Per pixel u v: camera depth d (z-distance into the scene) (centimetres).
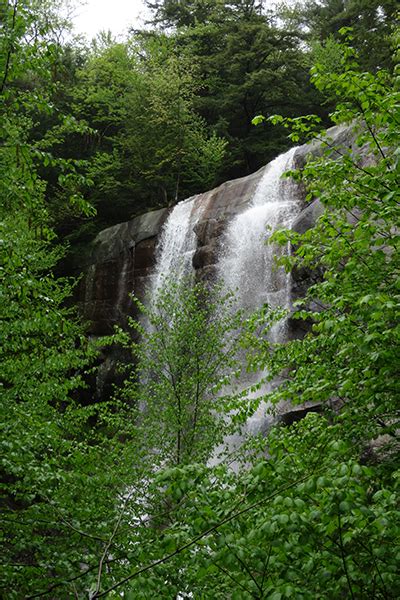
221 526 367
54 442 645
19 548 556
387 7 3603
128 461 957
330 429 598
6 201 721
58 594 520
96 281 2948
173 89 3462
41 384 923
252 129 4025
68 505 612
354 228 653
